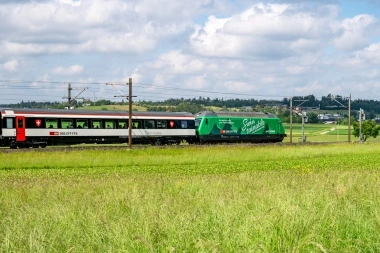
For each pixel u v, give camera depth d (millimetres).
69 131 57812
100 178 27953
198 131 69812
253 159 47719
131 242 8906
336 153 54594
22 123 54781
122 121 61906
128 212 12242
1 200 15859
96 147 55500
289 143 69875
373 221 10648
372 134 134000
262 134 75938
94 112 60031
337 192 14203
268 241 8852
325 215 10812
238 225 9992
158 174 33438
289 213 10047
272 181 21156
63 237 9562
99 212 11578
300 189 15875
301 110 96312
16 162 39875
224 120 71750
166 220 10414
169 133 65688
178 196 15508
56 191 17984
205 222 10344
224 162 45594
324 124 196875
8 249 8844
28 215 11586
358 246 9234
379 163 42969
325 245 9070
